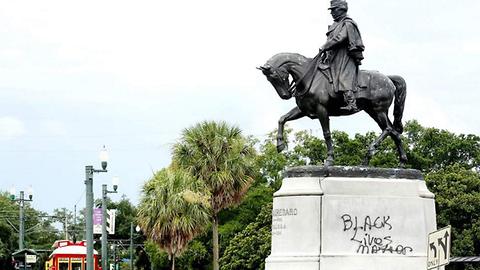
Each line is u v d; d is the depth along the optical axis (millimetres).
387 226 18250
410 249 18312
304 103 18750
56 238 112250
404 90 19453
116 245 82875
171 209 39594
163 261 58250
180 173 40375
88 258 33531
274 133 60750
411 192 18578
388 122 19125
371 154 18922
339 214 18047
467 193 46594
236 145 40781
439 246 15219
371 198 18234
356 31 18578
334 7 18781
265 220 49312
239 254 48562
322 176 18234
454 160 60125
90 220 33781
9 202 91375
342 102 18641
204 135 40688
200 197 39375
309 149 59438
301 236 17984
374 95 18781
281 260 18031
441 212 46094
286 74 18641
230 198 40875
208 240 56719
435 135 59875
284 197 18297
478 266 44844
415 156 57750
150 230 40500
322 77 18562
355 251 18000
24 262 59688
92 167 34094
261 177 59438
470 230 45031
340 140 57469
